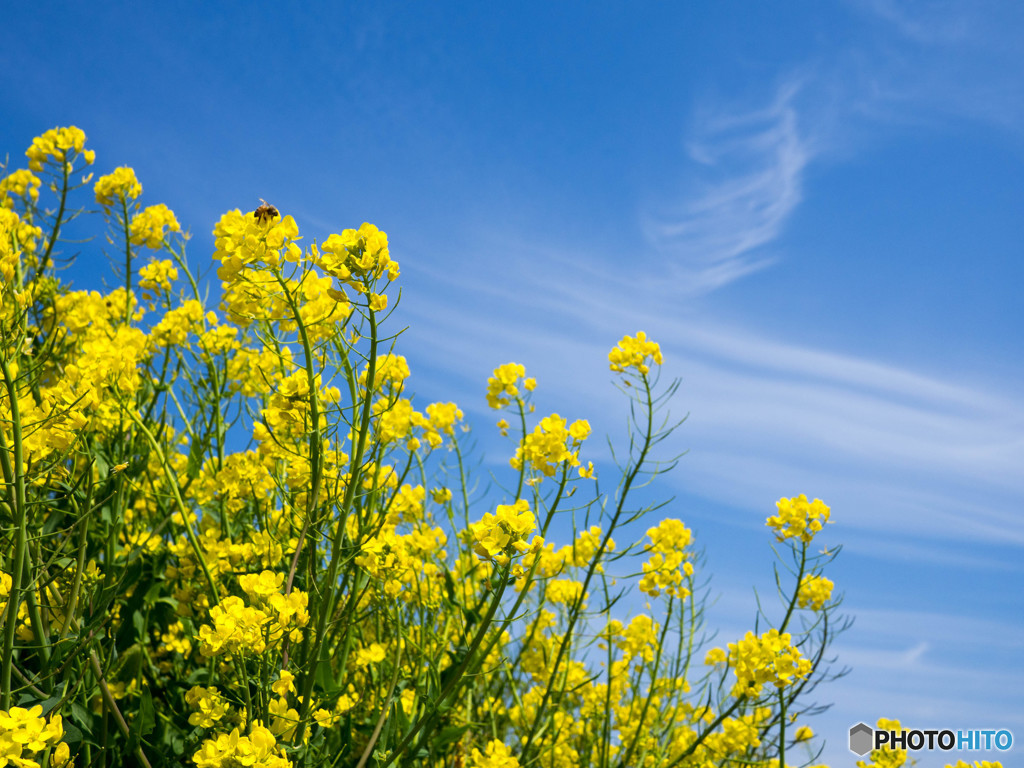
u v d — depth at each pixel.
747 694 0.66
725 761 0.78
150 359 0.73
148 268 0.81
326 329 0.53
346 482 0.56
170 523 0.72
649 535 0.77
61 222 0.75
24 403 0.50
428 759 0.68
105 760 0.54
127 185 0.77
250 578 0.50
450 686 0.54
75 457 0.62
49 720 0.47
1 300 0.50
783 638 0.66
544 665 0.79
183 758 0.58
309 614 0.54
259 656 0.50
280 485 0.61
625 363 0.70
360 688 0.74
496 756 0.58
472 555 0.80
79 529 0.55
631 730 0.81
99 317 0.72
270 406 0.58
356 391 0.53
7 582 0.48
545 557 0.72
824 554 0.73
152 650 0.70
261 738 0.46
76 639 0.51
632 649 0.83
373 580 0.64
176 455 0.77
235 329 0.76
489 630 0.65
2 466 0.47
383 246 0.47
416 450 0.69
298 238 0.48
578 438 0.65
